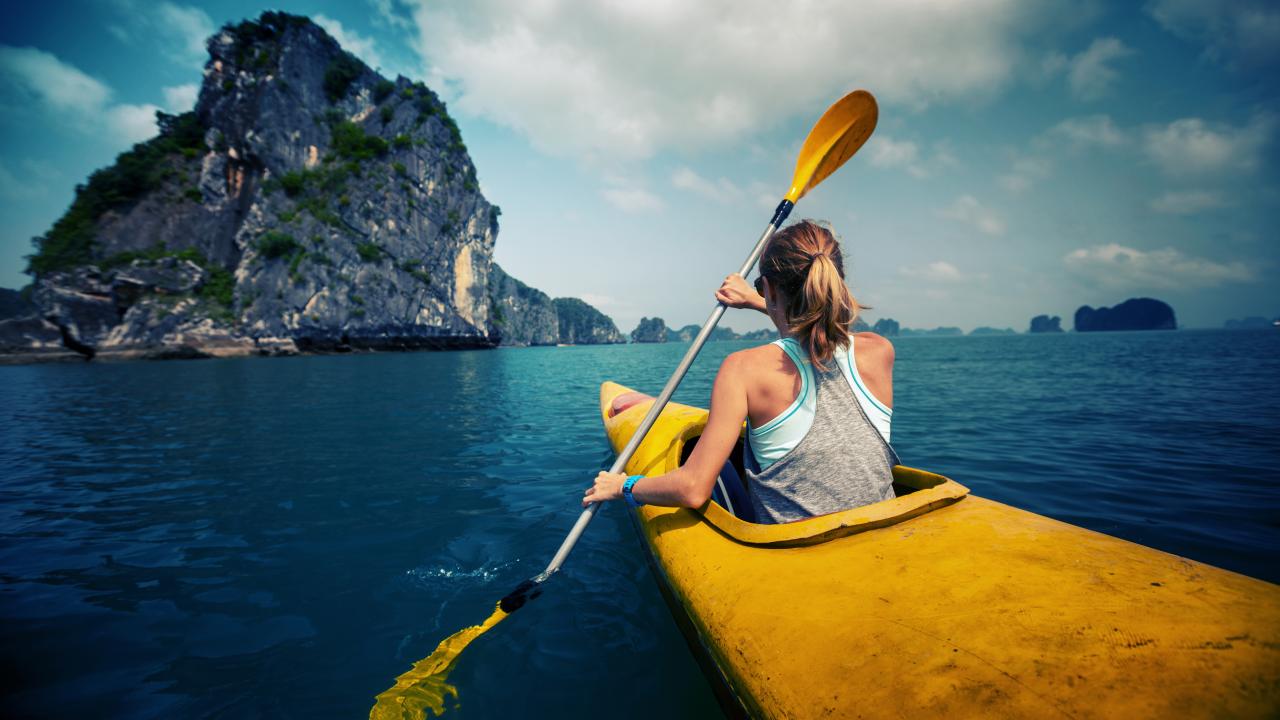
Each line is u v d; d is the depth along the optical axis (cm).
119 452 416
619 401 421
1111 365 1253
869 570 100
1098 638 70
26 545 229
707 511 147
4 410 692
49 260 3634
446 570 203
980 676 71
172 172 4309
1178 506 251
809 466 114
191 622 166
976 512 114
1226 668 60
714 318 171
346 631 161
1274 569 186
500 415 606
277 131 4281
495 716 124
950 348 3231
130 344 3247
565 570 200
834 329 108
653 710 126
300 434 486
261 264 3891
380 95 5006
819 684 83
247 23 4541
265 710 126
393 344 4488
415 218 4756
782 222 208
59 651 151
